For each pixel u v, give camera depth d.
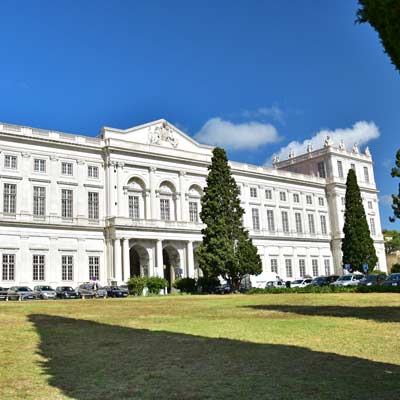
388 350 14.34
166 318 25.17
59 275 71.12
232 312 28.17
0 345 16.22
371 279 62.34
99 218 76.31
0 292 59.44
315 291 55.41
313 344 15.62
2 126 69.06
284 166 122.81
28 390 10.45
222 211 69.38
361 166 119.12
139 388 10.58
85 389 10.52
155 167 82.06
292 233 103.19
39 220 70.50
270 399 9.56
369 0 12.27
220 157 71.19
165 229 78.38
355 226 92.00
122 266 74.25
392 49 12.44
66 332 19.55
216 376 11.55
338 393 9.86
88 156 76.69
